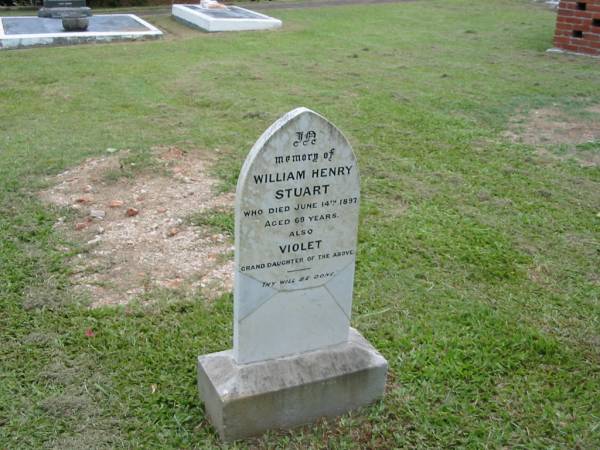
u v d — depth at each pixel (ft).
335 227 6.57
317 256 6.57
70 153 13.91
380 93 19.22
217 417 6.44
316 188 6.33
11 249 9.90
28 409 6.76
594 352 7.86
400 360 7.64
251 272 6.30
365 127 16.02
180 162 13.39
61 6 32.19
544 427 6.68
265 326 6.55
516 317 8.51
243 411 6.34
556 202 11.98
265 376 6.48
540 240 10.58
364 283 9.24
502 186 12.64
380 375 6.90
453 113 17.35
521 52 25.77
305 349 6.84
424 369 7.46
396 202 11.89
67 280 9.17
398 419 6.79
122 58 23.93
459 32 30.58
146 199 11.76
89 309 8.51
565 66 23.15
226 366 6.59
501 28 31.65
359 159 13.85
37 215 10.99
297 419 6.66
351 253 6.75
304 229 6.42
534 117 17.12
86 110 17.46
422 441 6.52
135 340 7.89
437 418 6.77
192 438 6.48
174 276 9.39
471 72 22.20
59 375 7.26
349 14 35.76
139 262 9.73
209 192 12.05
